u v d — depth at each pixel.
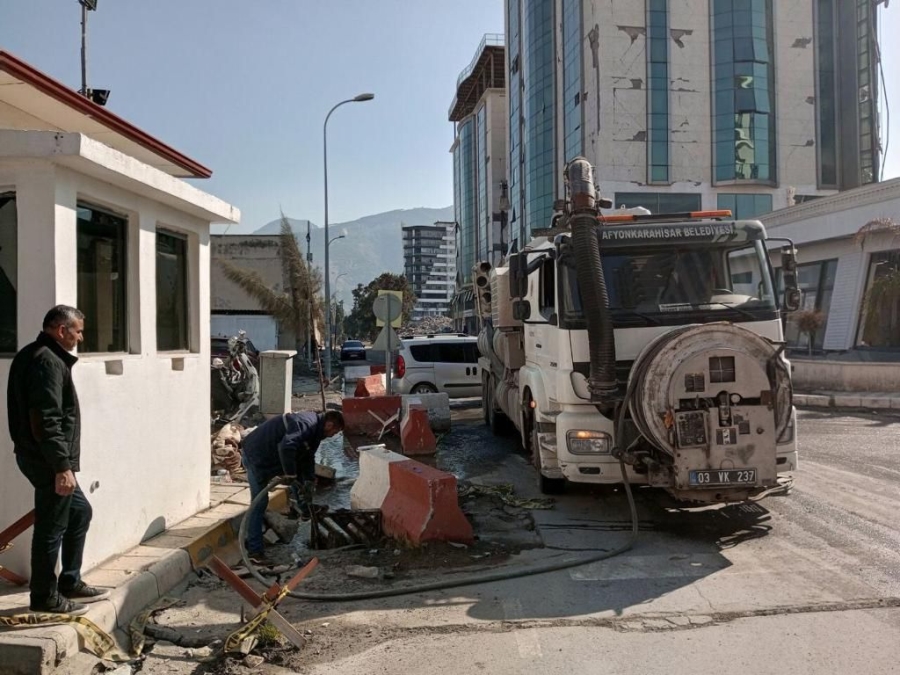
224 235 38.38
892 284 21.39
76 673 4.12
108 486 5.52
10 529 4.52
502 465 10.70
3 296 5.04
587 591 5.42
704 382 6.20
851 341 23.47
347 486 9.71
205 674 4.21
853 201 23.09
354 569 5.90
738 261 7.37
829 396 17.17
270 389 14.34
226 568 4.52
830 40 53.44
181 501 6.75
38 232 4.85
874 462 10.09
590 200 7.10
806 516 7.33
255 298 22.94
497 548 6.52
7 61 5.02
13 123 6.31
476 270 14.41
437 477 6.70
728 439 6.15
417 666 4.25
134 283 5.99
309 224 40.38
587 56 52.91
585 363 7.08
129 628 4.76
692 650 4.35
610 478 6.98
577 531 7.05
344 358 51.84
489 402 14.01
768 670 4.05
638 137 51.22
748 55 51.31
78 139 4.69
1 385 4.95
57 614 4.43
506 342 10.77
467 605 5.20
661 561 6.08
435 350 17.52
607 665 4.19
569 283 7.26
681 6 51.66
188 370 6.90
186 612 5.11
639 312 7.12
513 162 73.62
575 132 55.22
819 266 26.11
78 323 4.54
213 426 10.83
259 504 6.32
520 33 69.44
